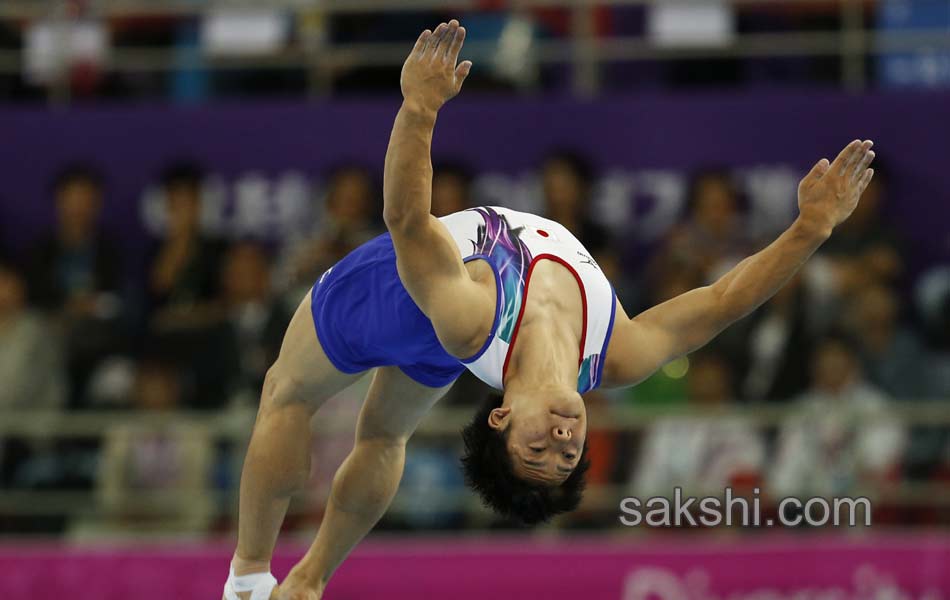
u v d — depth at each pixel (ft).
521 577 67.77
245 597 47.01
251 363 77.25
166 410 77.51
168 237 84.38
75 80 88.58
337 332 45.75
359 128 85.15
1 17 88.33
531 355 42.37
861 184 45.52
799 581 67.00
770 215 83.35
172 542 73.31
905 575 66.80
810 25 87.92
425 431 74.23
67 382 79.82
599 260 78.84
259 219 84.99
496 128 84.74
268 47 86.84
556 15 89.71
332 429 74.84
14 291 80.74
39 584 69.05
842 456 71.87
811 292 78.89
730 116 84.02
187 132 85.81
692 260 79.30
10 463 77.61
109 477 75.05
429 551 68.13
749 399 75.97
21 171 86.07
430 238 41.34
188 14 88.84
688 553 67.41
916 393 77.15
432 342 44.96
